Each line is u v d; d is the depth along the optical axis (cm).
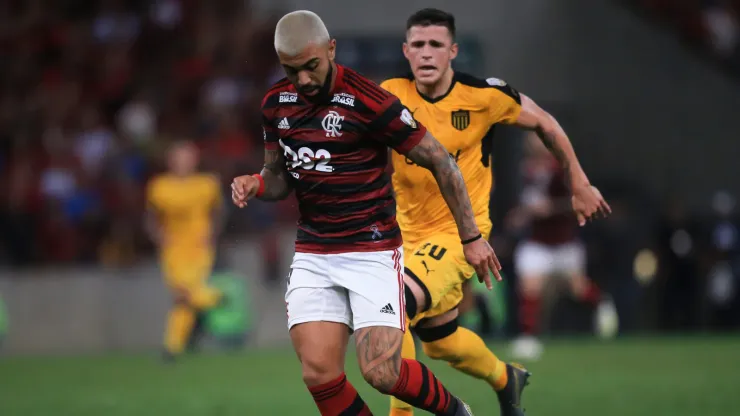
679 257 5316
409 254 1894
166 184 4138
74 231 5384
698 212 5844
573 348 4278
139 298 4828
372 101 1461
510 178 5569
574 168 1914
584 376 3228
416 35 1816
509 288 4903
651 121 5969
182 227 4131
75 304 4756
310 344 1501
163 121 6303
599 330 5119
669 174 5950
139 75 6550
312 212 1528
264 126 1558
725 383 3005
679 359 3753
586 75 5878
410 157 1494
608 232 5322
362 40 5722
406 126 1470
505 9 5791
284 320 4934
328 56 1446
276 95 1518
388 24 5722
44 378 3481
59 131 6034
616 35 5931
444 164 1491
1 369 3841
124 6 6856
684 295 5338
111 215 5447
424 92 1864
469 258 1519
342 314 1527
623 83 5938
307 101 1484
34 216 5381
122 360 4197
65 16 6844
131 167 5609
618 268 5316
